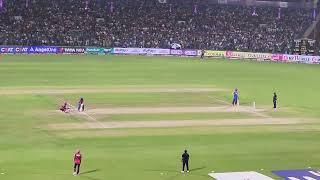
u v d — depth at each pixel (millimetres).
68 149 70312
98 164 63531
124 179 57844
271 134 83750
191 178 58969
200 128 86750
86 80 143375
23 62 187625
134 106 105688
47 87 127688
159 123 89812
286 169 63406
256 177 59719
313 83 153500
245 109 106688
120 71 168500
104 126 85938
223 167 63812
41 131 80938
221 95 124312
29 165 62094
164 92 126250
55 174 58781
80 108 98625
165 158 67312
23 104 103750
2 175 57688
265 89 137250
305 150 73562
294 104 114625
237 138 80188
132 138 78062
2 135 77688
